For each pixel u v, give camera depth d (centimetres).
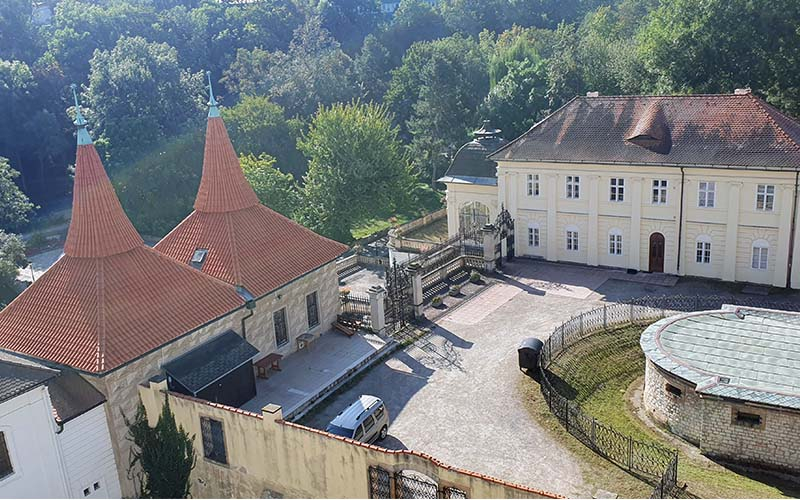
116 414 2902
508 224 5472
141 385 2978
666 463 2762
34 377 2575
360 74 10800
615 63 8188
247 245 3809
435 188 9538
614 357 3753
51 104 10325
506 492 2184
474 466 2859
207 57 12988
